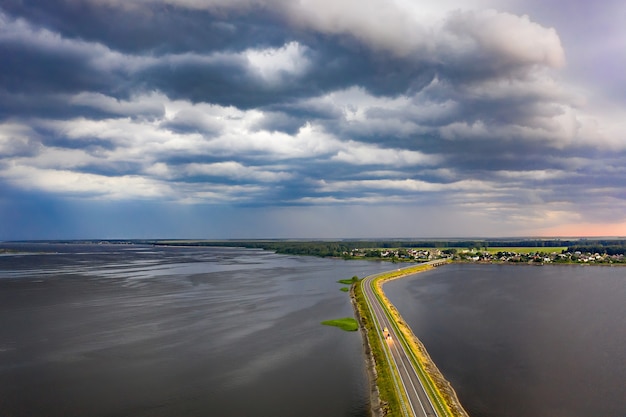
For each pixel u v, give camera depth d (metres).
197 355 98.12
